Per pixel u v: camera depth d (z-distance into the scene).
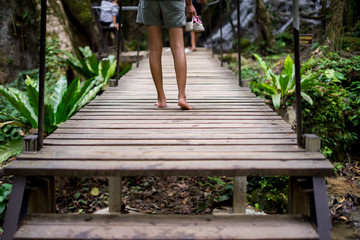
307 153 2.01
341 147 4.93
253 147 2.12
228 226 1.75
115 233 1.68
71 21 8.04
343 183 4.21
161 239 1.63
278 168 1.79
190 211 3.95
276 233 1.69
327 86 4.61
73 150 2.06
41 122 2.08
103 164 1.85
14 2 7.07
